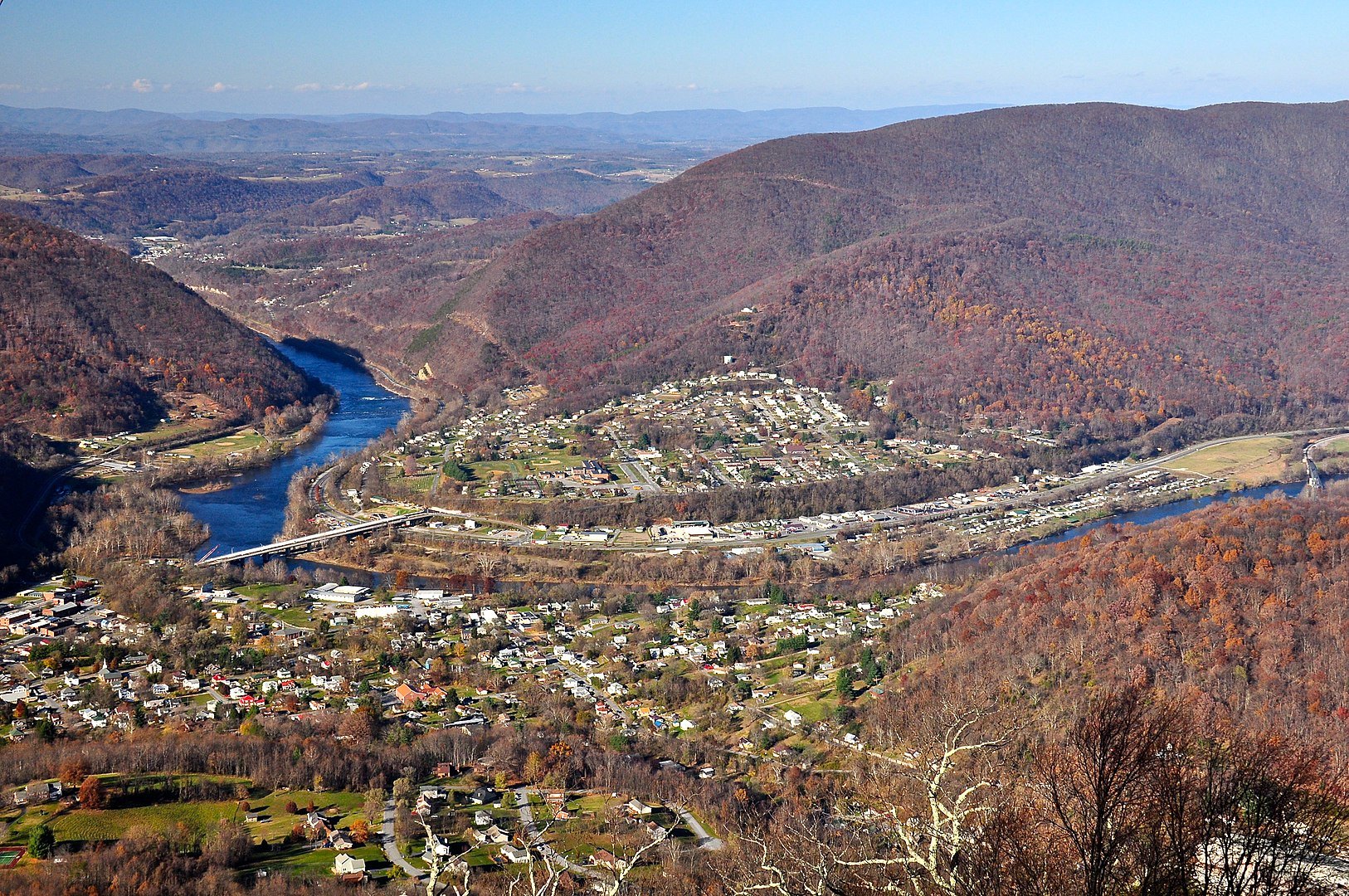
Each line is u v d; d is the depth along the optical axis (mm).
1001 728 151625
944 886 73062
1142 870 69125
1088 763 75125
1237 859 68500
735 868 138875
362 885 165250
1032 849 73625
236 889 163500
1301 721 178125
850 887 90688
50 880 163750
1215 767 74000
